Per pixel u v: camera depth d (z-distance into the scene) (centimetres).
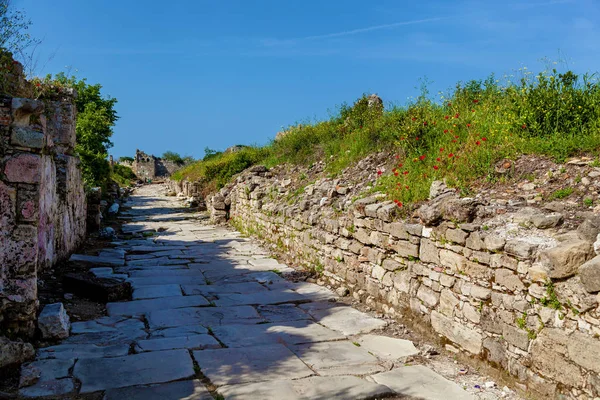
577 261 349
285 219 1019
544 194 502
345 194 874
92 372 426
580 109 626
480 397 390
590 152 548
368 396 389
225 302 675
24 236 474
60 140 1007
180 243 1200
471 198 536
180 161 6212
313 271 848
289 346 504
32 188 475
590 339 331
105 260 944
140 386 402
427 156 777
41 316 506
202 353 479
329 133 1415
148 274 845
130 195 3222
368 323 576
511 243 411
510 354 406
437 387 408
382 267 629
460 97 949
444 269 504
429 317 526
